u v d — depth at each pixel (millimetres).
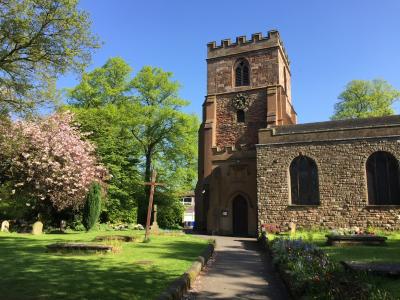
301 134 26859
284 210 26219
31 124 25281
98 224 30203
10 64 11828
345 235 18156
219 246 20453
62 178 26562
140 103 40000
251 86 35562
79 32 11898
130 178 36938
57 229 28484
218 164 33406
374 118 27547
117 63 39688
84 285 7953
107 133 35500
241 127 35031
